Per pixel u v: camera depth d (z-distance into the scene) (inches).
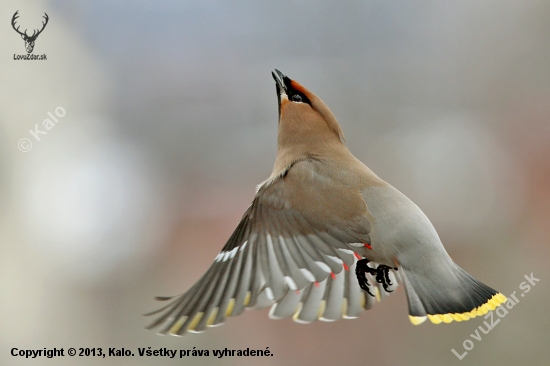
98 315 551.5
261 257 309.1
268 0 719.1
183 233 632.4
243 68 705.0
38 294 530.3
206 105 690.8
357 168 323.6
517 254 621.3
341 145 337.7
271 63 707.4
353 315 331.9
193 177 660.1
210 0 715.4
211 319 293.0
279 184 321.7
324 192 313.4
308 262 304.5
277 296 299.6
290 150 336.2
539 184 663.1
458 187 657.6
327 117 341.4
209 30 709.9
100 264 573.9
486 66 719.7
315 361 531.8
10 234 523.8
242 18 716.7
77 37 615.8
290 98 346.6
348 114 692.1
